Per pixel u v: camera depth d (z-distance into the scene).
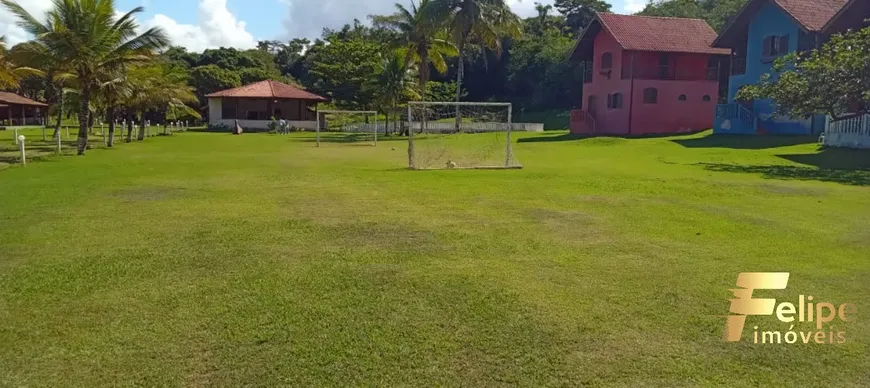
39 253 7.47
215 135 47.34
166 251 7.55
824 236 8.45
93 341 4.81
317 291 5.97
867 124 21.41
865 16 24.75
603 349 4.68
